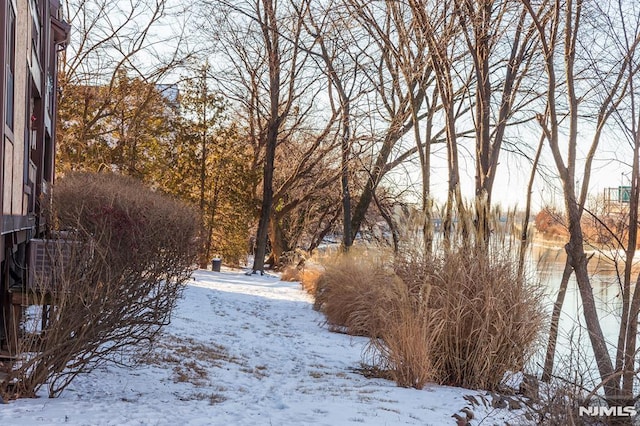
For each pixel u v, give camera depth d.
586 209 7.75
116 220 7.57
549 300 9.44
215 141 33.97
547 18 8.54
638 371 6.66
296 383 9.42
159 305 8.35
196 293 21.20
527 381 7.50
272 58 30.97
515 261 9.56
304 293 24.31
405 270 10.20
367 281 14.63
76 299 7.27
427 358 9.23
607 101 7.70
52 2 18.41
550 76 7.86
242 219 34.84
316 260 25.39
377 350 10.35
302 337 14.15
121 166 30.59
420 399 8.33
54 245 7.76
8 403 6.77
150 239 7.86
